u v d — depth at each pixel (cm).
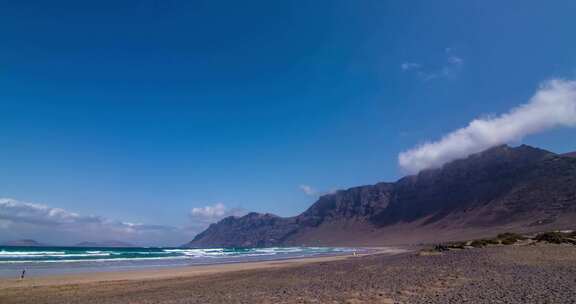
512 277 2031
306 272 3247
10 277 3516
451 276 2198
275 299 1795
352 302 1573
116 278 3441
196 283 2880
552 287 1645
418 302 1471
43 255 8000
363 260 4522
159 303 1903
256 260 6806
